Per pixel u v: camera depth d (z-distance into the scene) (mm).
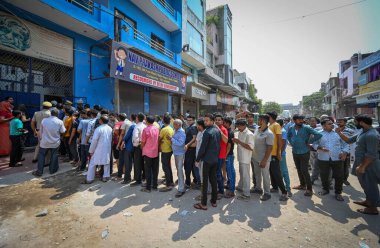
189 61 17641
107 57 9719
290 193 4207
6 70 6457
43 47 7305
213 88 21000
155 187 4484
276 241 2609
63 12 6918
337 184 4031
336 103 30641
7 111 6203
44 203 3604
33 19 6988
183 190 4188
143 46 11148
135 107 11656
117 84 10164
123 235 2707
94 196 3988
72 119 6109
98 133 4707
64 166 5738
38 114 5699
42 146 4906
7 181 4457
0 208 3352
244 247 2475
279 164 4027
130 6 11398
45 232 2750
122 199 3895
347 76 26078
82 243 2529
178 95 16484
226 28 25344
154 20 13648
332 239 2670
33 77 7121
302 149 4289
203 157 3541
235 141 4125
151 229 2863
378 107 17391
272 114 4266
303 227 2967
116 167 6336
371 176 3400
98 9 8531
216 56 24625
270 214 3377
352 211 3514
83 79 8656
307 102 55406
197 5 18250
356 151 3734
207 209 3539
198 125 4047
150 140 4320
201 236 2699
